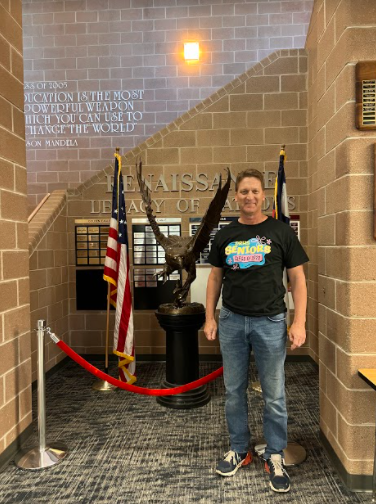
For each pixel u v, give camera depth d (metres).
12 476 2.30
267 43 5.64
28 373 2.77
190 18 5.69
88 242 4.67
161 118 5.78
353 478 2.11
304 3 5.59
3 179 2.44
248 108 4.48
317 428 2.87
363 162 2.05
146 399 3.51
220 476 2.27
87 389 3.78
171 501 2.04
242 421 2.29
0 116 2.41
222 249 2.21
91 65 5.79
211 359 4.59
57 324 4.41
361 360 2.08
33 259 3.83
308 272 4.45
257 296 2.09
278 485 2.11
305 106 4.43
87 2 5.74
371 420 2.08
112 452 2.56
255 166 4.49
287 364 4.44
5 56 2.49
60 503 2.04
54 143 5.86
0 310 2.38
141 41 5.74
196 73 5.73
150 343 4.64
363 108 2.03
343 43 2.10
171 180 4.56
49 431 2.87
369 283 2.06
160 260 4.60
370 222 2.06
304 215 4.45
